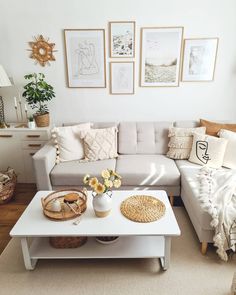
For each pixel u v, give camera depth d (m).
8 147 3.04
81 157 2.82
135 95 3.21
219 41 2.96
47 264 1.87
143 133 2.97
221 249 1.78
